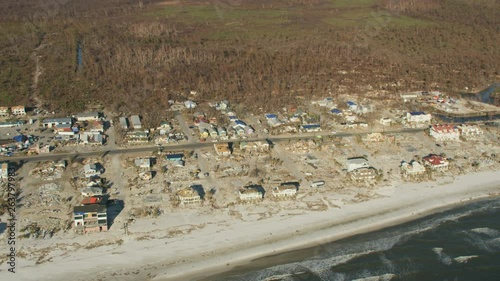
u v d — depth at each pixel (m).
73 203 142.62
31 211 138.25
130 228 133.00
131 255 123.75
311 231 135.38
